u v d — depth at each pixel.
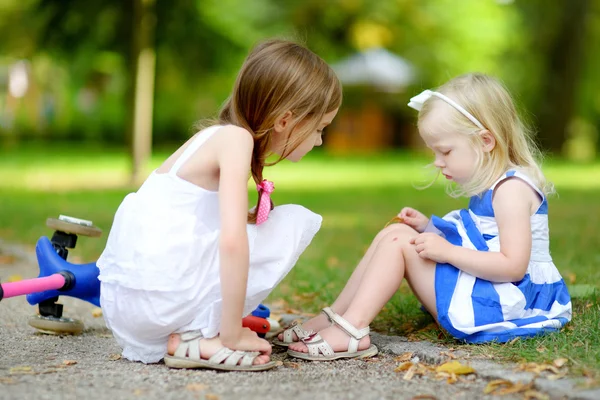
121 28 14.52
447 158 3.32
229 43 16.58
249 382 2.75
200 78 18.02
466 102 3.25
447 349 3.15
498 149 3.26
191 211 2.98
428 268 3.21
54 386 2.65
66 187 12.91
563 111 24.22
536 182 3.26
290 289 4.87
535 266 3.29
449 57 26.56
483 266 3.12
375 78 25.08
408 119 28.03
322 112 3.12
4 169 17.08
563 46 24.22
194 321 2.93
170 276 2.87
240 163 2.89
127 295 2.92
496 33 26.56
